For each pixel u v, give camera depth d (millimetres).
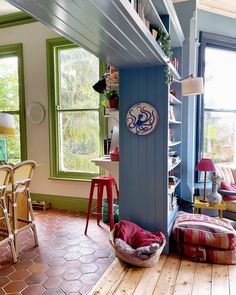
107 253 2750
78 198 4262
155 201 2816
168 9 2740
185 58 3678
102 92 3248
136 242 2625
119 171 2943
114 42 1900
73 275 2348
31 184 4574
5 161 4043
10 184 2643
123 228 2682
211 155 4254
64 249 2846
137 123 2824
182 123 3771
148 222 2854
